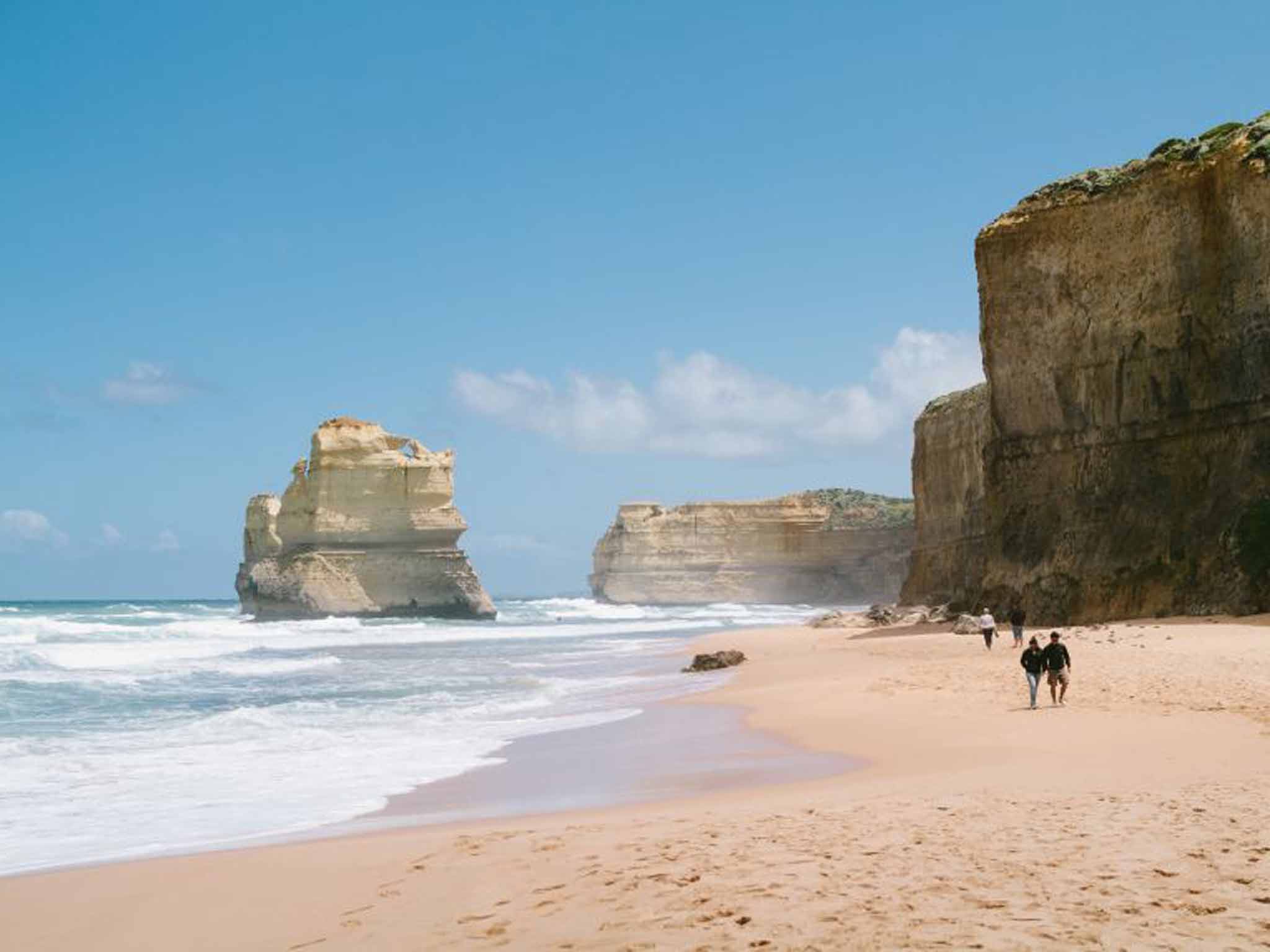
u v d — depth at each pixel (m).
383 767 18.28
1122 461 44.94
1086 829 9.46
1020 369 49.25
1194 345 42.81
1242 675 22.77
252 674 41.28
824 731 19.91
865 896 7.63
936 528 80.88
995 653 33.12
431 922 8.10
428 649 58.84
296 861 10.80
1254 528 38.34
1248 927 6.63
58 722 26.53
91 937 8.66
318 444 99.44
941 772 14.36
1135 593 41.94
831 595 164.38
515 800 14.91
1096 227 46.47
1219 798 10.68
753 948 6.66
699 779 15.74
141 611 137.62
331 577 97.25
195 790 16.50
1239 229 41.19
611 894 8.27
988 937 6.57
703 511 176.75
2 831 13.78
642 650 54.28
